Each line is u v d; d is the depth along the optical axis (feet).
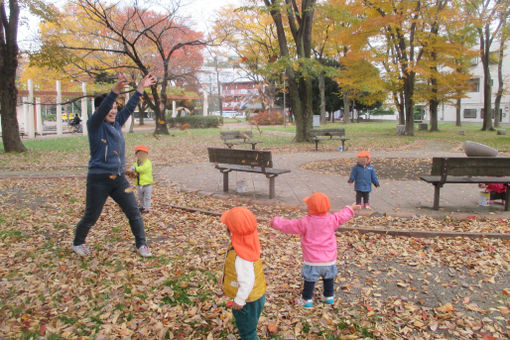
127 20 59.16
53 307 10.50
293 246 15.48
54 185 28.32
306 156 45.03
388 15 61.11
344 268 13.34
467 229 16.92
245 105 116.37
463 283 12.02
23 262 13.53
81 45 65.77
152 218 19.26
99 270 12.83
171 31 74.18
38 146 57.31
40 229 17.29
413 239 15.81
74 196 24.39
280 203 21.71
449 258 13.85
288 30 81.00
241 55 91.66
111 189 13.55
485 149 21.50
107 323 9.78
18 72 94.73
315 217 10.48
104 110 12.32
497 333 9.32
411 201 22.39
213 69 128.36
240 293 7.73
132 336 9.27
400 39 69.51
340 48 107.55
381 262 13.76
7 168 37.27
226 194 24.64
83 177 31.78
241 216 7.73
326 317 10.03
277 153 48.60
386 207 21.03
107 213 20.04
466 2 67.36
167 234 16.85
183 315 10.22
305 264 10.55
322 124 123.24
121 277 12.34
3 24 46.52
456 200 22.54
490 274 12.57
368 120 182.80
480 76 151.64
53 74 78.74
